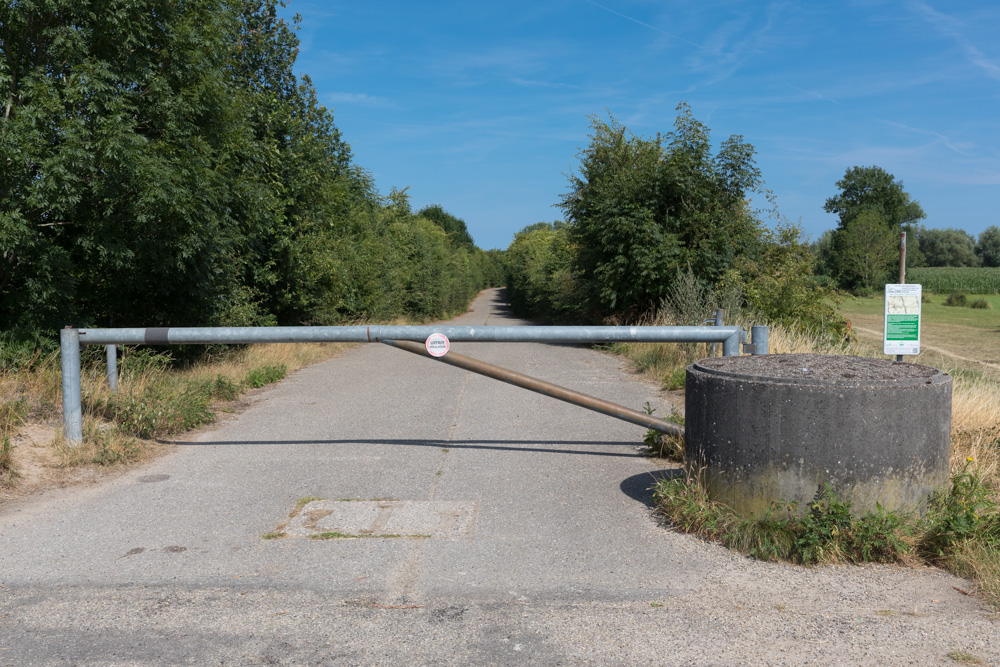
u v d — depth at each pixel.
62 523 4.54
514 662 2.84
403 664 2.83
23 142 7.72
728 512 4.19
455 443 6.80
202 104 10.97
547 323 35.47
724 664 2.81
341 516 4.67
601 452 6.41
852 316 42.12
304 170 18.55
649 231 18.16
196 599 3.43
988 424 6.54
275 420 8.08
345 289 21.22
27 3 8.24
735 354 5.79
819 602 3.37
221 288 12.90
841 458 3.89
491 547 4.10
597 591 3.51
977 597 3.41
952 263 118.38
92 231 9.11
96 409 7.06
